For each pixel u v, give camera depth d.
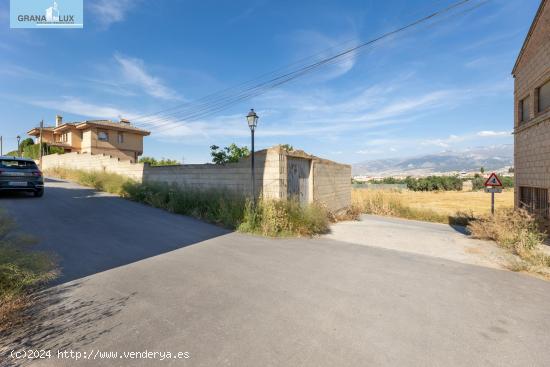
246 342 2.64
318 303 3.54
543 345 2.78
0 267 3.18
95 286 3.73
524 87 9.70
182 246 5.85
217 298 3.55
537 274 5.17
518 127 10.14
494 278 4.86
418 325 3.09
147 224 7.43
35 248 4.93
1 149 40.44
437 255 6.55
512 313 3.48
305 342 2.67
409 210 16.70
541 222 8.06
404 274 4.90
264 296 3.68
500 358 2.55
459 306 3.63
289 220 8.06
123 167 14.37
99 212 8.34
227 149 13.34
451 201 28.64
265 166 9.10
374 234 9.05
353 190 27.20
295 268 4.90
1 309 2.93
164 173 12.05
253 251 5.83
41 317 2.94
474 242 8.16
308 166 11.22
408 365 2.39
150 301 3.39
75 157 19.27
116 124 30.08
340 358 2.45
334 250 6.44
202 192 9.92
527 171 9.44
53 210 8.09
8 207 8.05
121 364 2.28
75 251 5.00
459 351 2.63
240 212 8.32
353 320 3.14
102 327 2.81
